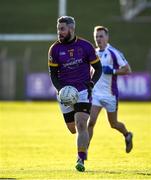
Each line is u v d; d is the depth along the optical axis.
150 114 79.88
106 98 37.50
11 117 75.19
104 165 34.03
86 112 30.02
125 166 33.50
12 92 111.56
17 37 131.62
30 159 37.38
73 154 40.25
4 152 41.28
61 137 52.19
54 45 30.94
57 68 31.09
